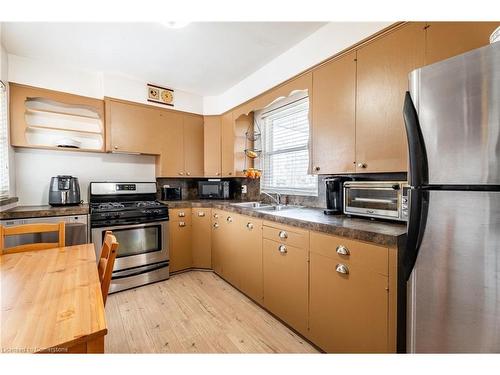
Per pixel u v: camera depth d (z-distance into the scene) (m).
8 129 2.30
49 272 1.17
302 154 2.81
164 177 3.30
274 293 2.02
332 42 1.87
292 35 2.07
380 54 1.57
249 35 2.06
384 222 1.58
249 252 2.34
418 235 0.96
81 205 2.67
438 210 0.90
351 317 1.41
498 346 0.79
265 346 1.69
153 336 1.80
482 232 0.80
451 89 0.85
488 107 0.77
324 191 2.46
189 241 3.13
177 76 2.92
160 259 2.83
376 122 1.59
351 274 1.41
